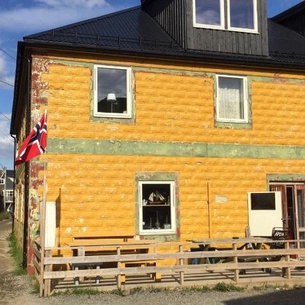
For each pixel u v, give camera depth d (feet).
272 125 45.50
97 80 41.04
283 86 46.37
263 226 42.29
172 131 42.32
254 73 45.60
